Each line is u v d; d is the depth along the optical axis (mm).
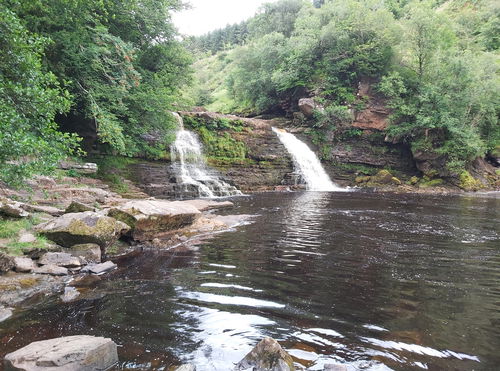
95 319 3990
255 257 6910
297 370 2918
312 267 6211
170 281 5422
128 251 7434
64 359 2717
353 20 34531
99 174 16938
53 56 14516
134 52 16188
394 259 6773
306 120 33875
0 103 6410
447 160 27953
